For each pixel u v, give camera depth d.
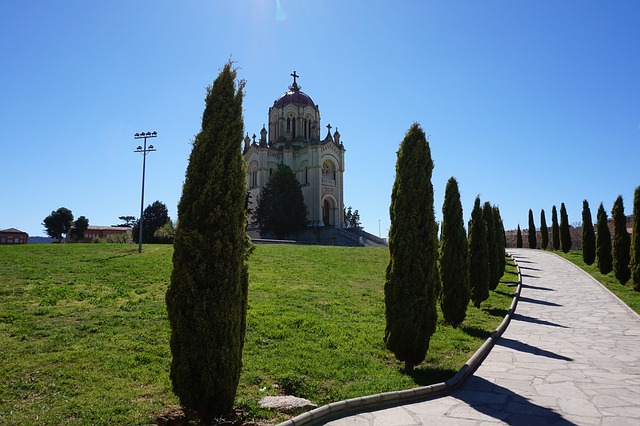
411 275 10.05
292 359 9.85
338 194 79.94
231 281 6.88
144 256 27.72
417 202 10.45
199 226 6.93
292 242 55.34
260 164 78.69
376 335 12.38
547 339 13.73
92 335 11.08
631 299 21.83
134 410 6.93
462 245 15.09
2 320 12.16
